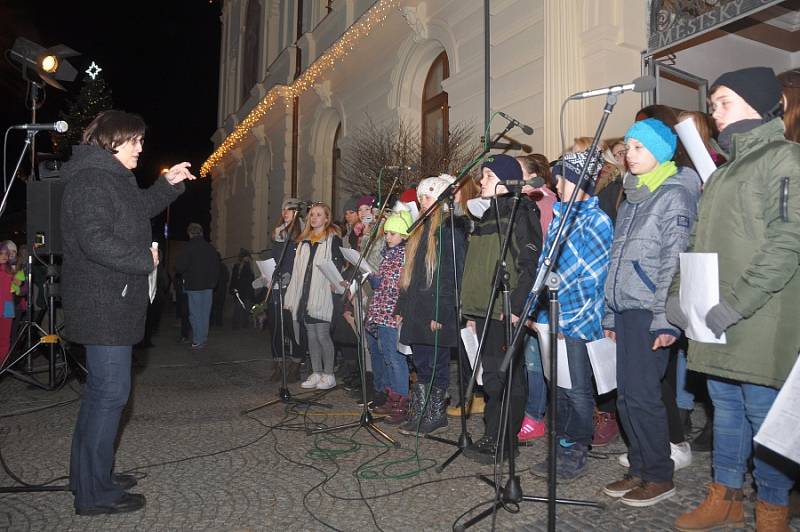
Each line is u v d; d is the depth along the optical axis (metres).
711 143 3.51
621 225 3.06
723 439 2.66
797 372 2.00
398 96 10.18
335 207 13.52
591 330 3.20
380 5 10.76
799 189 2.21
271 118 16.66
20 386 6.05
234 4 21.39
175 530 2.78
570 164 3.26
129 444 4.07
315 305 5.47
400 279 4.34
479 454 3.60
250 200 18.25
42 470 3.59
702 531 2.62
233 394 5.68
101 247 2.76
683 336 3.51
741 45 7.54
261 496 3.15
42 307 7.29
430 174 7.68
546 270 2.45
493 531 2.57
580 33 6.51
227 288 14.54
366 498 3.11
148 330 9.02
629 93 6.07
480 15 8.16
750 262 2.29
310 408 5.02
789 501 2.72
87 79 16.38
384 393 5.00
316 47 14.11
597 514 2.87
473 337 3.57
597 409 3.98
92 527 2.81
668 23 5.94
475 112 8.22
